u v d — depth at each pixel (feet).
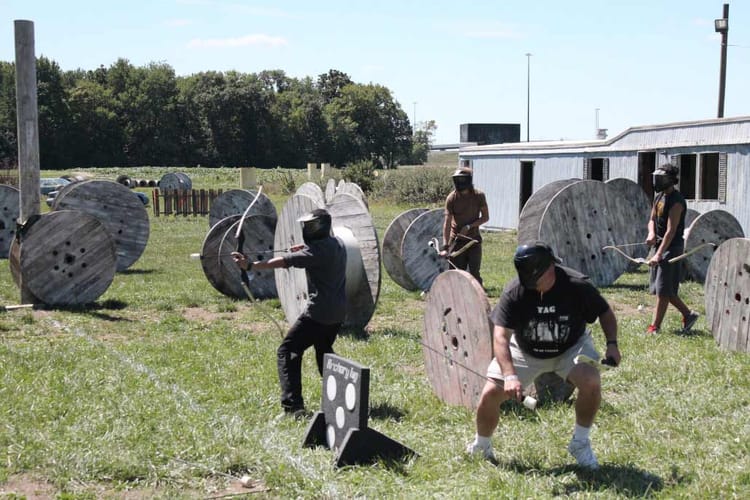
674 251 33.42
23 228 41.19
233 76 412.57
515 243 79.36
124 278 54.85
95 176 263.29
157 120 388.57
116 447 19.15
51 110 356.18
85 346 31.37
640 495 16.43
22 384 24.72
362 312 34.96
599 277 50.98
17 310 40.47
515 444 19.69
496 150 97.35
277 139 409.49
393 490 16.84
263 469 18.01
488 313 22.13
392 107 453.99
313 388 24.86
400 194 156.56
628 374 26.61
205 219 122.72
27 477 17.76
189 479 17.65
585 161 83.20
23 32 44.45
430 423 21.89
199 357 29.78
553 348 17.94
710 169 73.87
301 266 22.70
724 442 19.66
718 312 31.30
